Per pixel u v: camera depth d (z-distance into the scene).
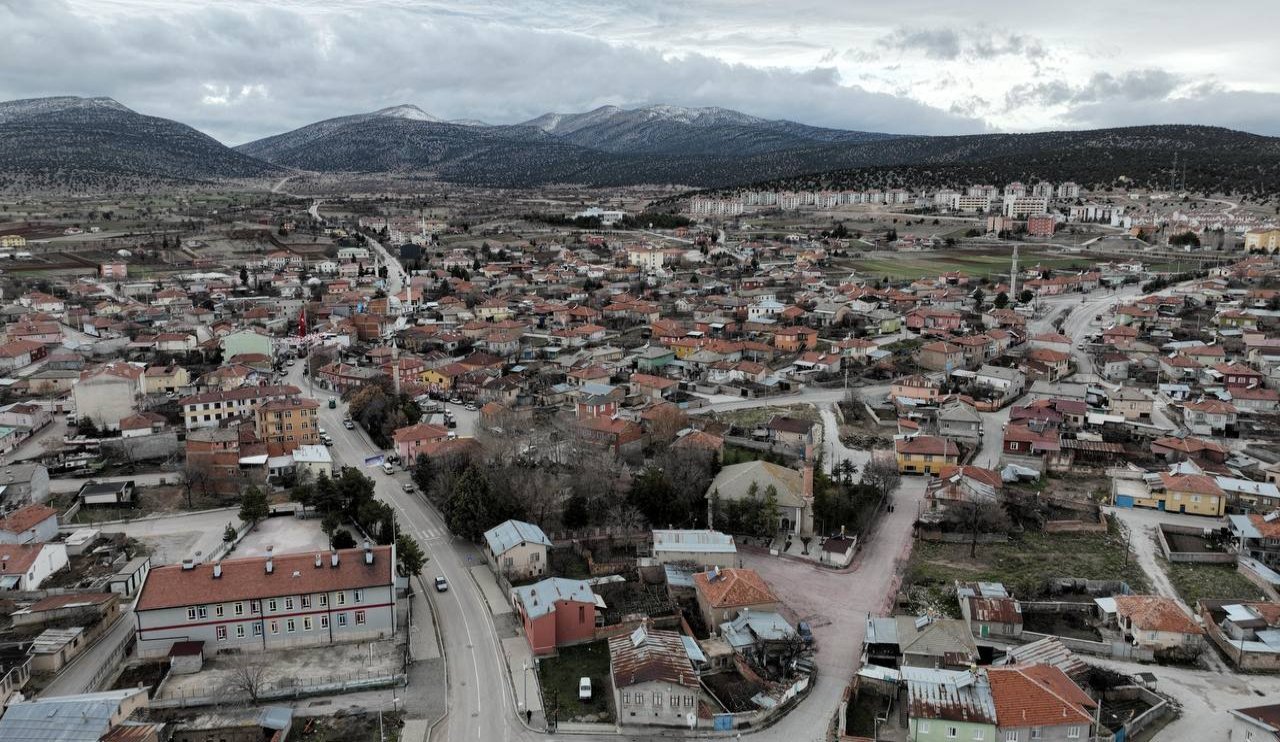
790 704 104.62
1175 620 114.44
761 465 160.62
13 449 196.38
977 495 156.75
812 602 129.25
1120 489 168.88
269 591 115.06
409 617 123.69
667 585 131.50
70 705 94.19
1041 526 156.25
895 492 172.38
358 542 147.50
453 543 148.88
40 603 121.88
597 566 138.12
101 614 120.00
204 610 113.44
